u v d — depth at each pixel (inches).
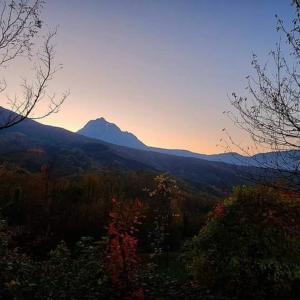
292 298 476.4
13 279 345.1
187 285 473.1
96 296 365.4
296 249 485.1
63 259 391.9
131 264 397.4
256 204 523.2
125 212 408.2
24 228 833.5
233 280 490.0
